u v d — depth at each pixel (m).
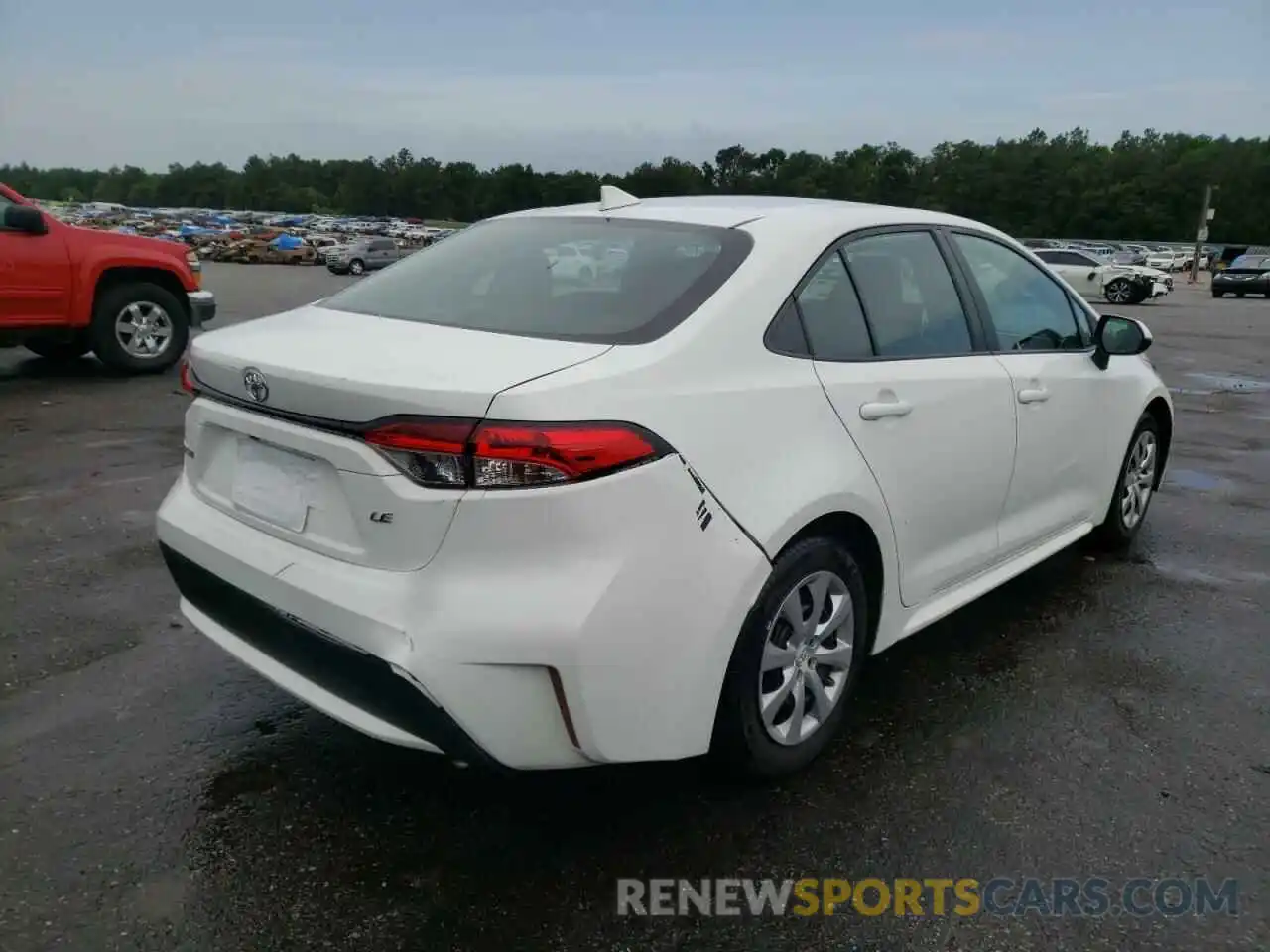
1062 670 3.75
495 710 2.29
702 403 2.53
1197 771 3.08
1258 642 4.03
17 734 3.16
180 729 3.21
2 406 8.20
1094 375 4.34
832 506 2.80
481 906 2.44
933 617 3.46
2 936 2.30
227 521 2.82
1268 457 7.46
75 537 5.00
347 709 2.48
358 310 3.14
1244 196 104.06
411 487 2.30
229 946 2.29
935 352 3.40
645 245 3.05
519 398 2.24
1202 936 2.39
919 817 2.81
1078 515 4.43
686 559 2.43
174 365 10.41
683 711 2.49
